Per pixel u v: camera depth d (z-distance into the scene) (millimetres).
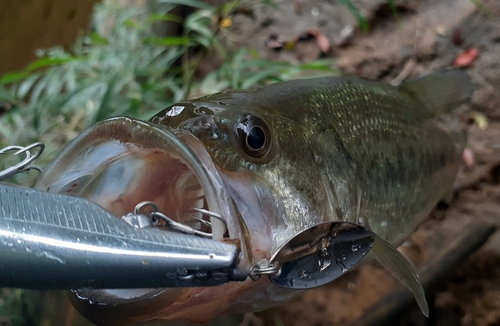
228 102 206
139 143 170
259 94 222
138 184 179
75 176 178
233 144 189
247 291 191
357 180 244
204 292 170
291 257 171
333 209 219
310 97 237
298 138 214
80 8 617
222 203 164
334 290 430
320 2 656
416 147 289
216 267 136
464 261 399
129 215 147
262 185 192
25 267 126
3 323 353
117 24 495
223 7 551
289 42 649
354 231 184
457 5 571
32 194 135
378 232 266
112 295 165
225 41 682
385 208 267
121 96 408
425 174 297
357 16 418
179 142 166
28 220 130
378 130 263
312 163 215
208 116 189
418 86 318
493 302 388
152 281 133
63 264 128
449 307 401
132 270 132
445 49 552
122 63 437
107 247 132
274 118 210
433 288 385
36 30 635
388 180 266
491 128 485
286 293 200
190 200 187
